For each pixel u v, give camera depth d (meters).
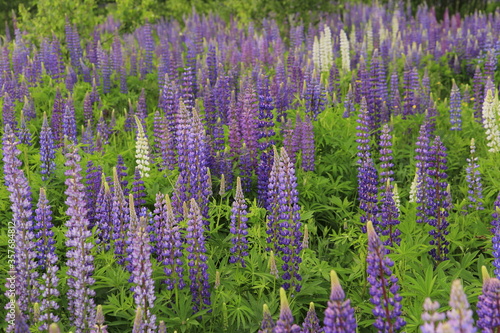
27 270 3.06
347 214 3.60
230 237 3.42
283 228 3.25
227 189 3.73
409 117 4.44
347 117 4.28
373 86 4.72
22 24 7.43
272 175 3.32
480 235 3.43
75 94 4.90
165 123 3.81
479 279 3.20
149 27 6.31
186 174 3.51
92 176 3.58
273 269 3.14
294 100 4.39
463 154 4.19
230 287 3.18
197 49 6.33
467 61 6.18
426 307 2.56
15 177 3.09
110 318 3.16
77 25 7.34
